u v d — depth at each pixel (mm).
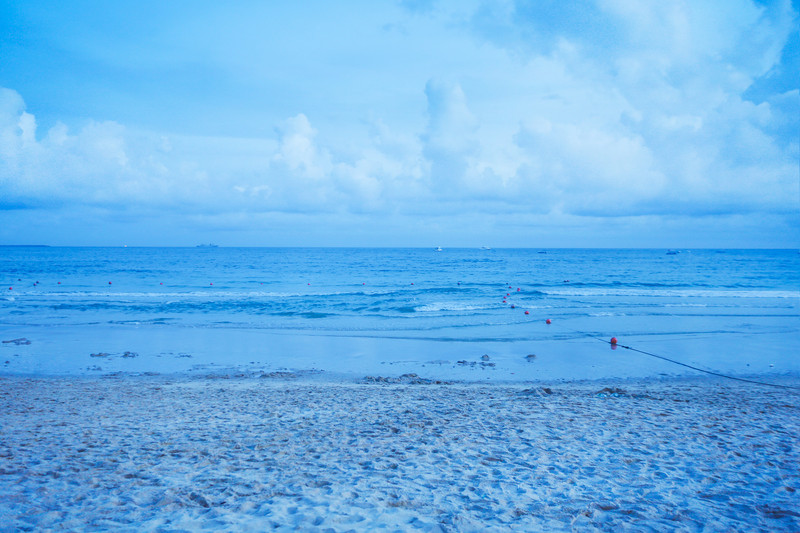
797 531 3932
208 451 6020
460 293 34188
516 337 18203
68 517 4012
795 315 23844
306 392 10141
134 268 62906
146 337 18000
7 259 84062
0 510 4113
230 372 12930
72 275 50750
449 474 5277
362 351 15750
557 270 64875
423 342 17266
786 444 6434
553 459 5816
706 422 7605
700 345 16734
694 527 4008
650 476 5246
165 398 9430
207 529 3793
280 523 3928
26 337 17828
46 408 8430
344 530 3818
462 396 9758
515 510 4309
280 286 41531
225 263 78188
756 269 67062
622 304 28359
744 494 4754
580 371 13195
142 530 3771
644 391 10578
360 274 56219
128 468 5348
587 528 3973
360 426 7320
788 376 12680
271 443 6410
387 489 4789
